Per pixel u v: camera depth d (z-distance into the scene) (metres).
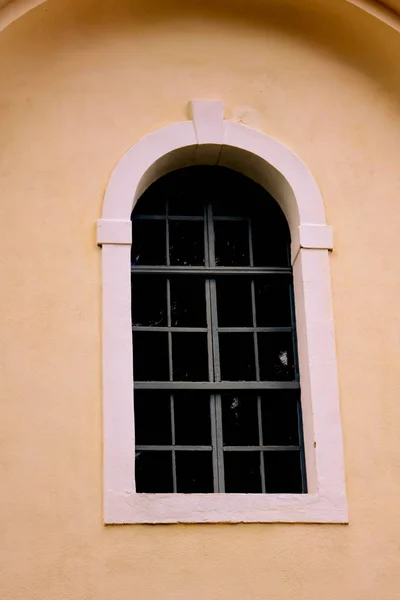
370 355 8.77
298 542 8.23
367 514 8.35
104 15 9.48
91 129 9.18
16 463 8.23
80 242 8.83
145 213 9.31
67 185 8.98
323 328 8.80
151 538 8.14
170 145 9.16
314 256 8.98
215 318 9.06
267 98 9.45
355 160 9.32
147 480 8.60
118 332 8.59
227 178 9.48
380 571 8.22
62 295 8.68
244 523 8.23
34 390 8.42
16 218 8.86
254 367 8.97
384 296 8.95
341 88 9.56
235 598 8.07
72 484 8.22
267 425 8.83
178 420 8.77
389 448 8.54
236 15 9.66
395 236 9.12
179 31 9.57
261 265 9.26
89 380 8.48
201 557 8.13
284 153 9.25
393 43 9.55
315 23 9.66
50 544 8.08
